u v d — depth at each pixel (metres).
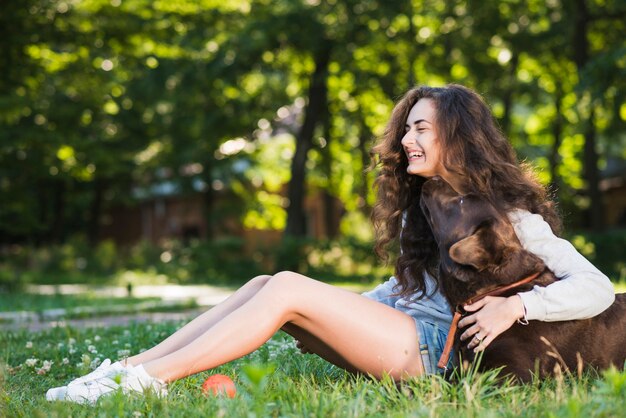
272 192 33.78
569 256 3.09
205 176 29.84
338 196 31.06
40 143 21.44
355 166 28.83
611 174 29.20
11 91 18.12
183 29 19.75
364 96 25.69
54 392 3.27
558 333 3.06
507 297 3.02
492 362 3.03
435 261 3.35
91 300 13.49
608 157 29.62
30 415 2.99
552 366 3.05
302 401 2.84
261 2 22.22
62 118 22.23
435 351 3.28
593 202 21.38
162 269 26.86
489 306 3.00
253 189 32.06
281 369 4.05
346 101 26.16
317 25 22.17
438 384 2.98
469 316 3.04
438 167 3.24
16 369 4.80
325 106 25.45
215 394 3.14
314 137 27.02
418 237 3.36
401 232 3.42
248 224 32.47
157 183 34.34
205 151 27.88
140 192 37.72
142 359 3.35
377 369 3.30
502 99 23.72
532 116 29.09
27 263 31.66
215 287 21.55
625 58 16.61
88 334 6.75
